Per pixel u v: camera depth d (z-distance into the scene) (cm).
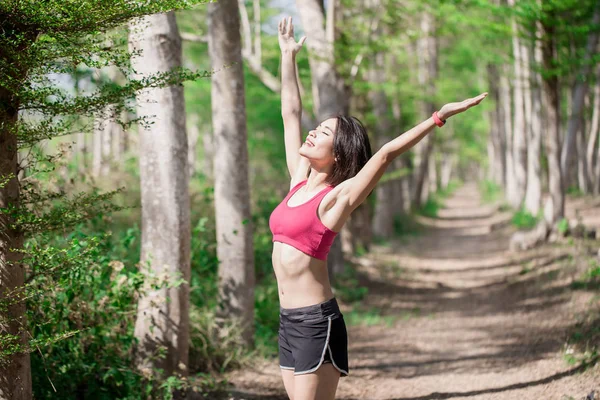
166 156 531
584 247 1261
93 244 351
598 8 1245
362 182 278
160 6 300
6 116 308
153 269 535
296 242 288
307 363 288
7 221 318
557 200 1460
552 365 603
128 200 898
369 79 1539
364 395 575
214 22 668
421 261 1623
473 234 2227
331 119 302
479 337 803
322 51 1047
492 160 4422
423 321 946
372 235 1992
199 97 1983
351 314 991
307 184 304
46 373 429
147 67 521
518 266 1314
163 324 532
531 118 2112
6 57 299
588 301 837
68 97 317
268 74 1037
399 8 1103
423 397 562
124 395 499
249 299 680
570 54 1359
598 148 2670
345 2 1095
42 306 425
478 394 552
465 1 1187
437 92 2114
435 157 4612
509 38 1492
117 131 1263
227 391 557
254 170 1733
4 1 280
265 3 1616
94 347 499
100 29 309
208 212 967
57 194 352
